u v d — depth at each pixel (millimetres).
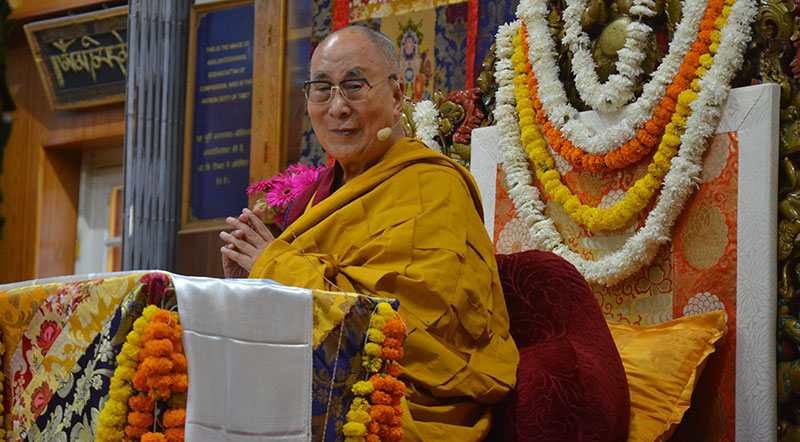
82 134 8273
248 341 1728
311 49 6250
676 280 3223
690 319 3096
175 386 1590
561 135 3529
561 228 3559
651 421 2785
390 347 1951
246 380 1714
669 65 3262
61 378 1702
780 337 3033
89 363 1650
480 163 3816
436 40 5508
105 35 7871
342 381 1896
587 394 2514
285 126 6352
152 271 1656
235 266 2836
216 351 1675
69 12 8016
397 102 3021
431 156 2854
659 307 3252
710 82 3156
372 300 1973
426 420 2400
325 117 2932
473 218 2770
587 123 3502
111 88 7977
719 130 3178
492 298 2709
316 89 2943
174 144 6633
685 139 3174
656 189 3275
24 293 1797
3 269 8453
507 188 3730
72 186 8672
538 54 3646
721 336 3041
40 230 8438
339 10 6062
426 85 5488
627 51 3363
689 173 3168
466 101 3938
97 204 8727
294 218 3174
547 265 2902
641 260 3256
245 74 6566
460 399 2502
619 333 3152
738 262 3090
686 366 2934
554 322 2789
